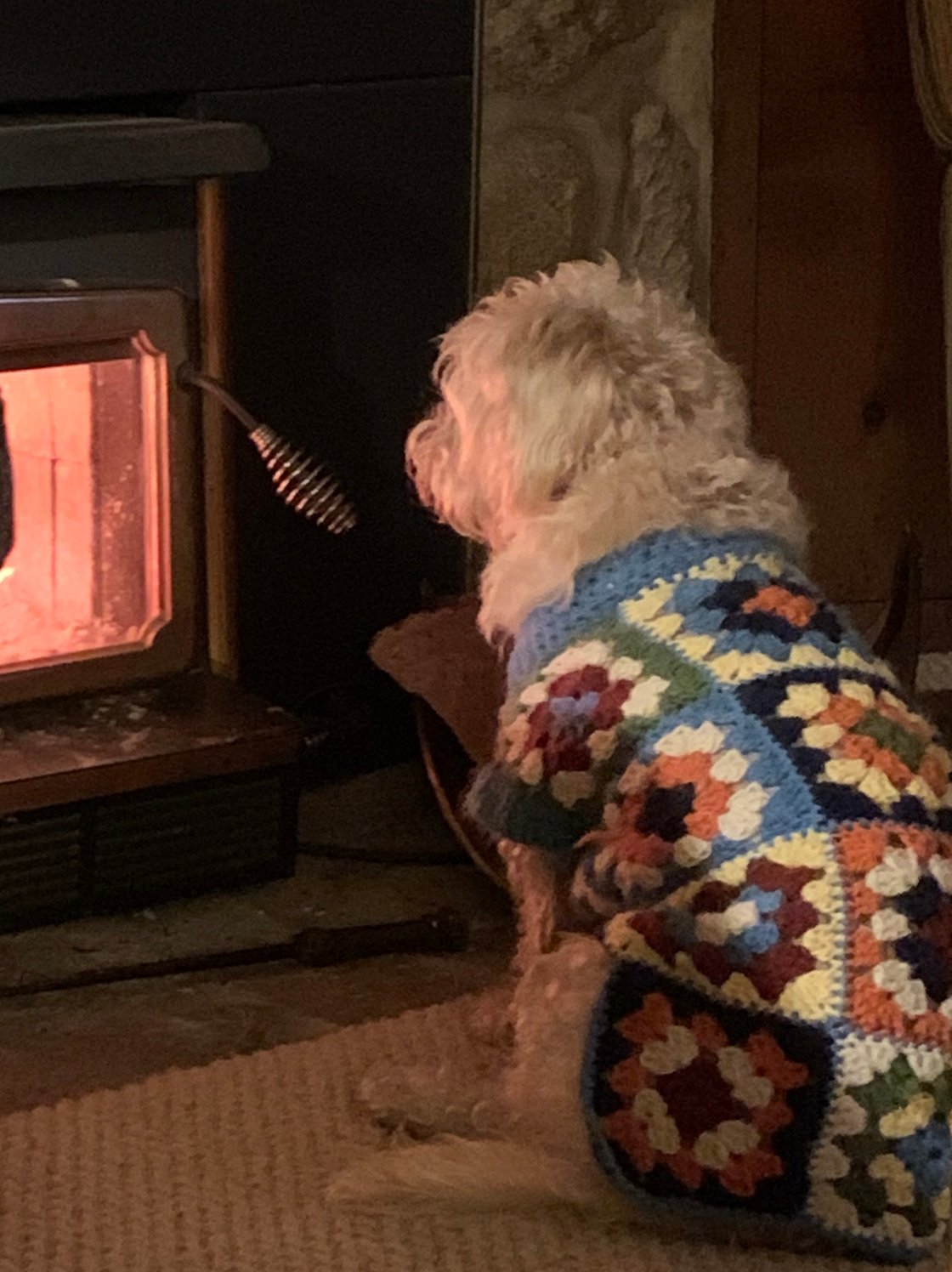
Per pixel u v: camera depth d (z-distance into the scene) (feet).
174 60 5.26
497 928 5.36
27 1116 4.26
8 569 5.16
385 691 6.24
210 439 5.33
